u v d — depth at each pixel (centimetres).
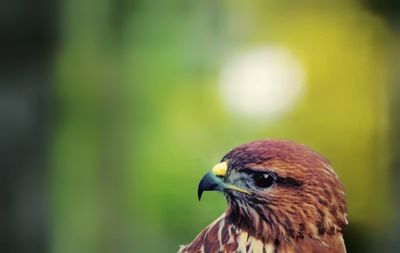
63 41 559
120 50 566
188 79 565
